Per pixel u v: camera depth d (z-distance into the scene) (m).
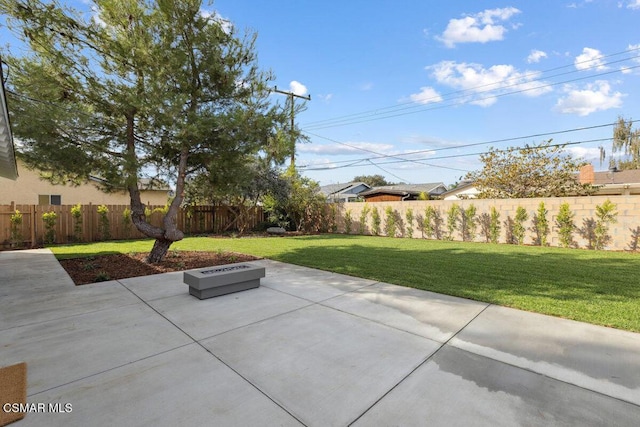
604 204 9.16
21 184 13.35
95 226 11.86
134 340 3.04
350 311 3.87
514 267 6.42
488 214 11.45
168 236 6.88
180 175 6.98
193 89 6.39
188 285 4.85
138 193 6.87
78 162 5.67
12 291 4.76
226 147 6.54
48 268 6.45
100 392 2.18
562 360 2.64
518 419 1.91
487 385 2.28
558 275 5.68
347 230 15.59
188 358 2.68
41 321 3.54
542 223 10.29
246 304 4.16
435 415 1.95
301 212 16.64
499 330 3.27
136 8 5.75
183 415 1.94
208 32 6.20
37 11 5.14
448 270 6.16
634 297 4.34
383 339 3.06
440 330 3.28
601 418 1.92
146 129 6.42
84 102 5.98
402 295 4.54
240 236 13.88
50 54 5.39
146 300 4.33
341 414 1.96
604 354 2.74
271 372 2.45
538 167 13.02
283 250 9.15
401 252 8.66
